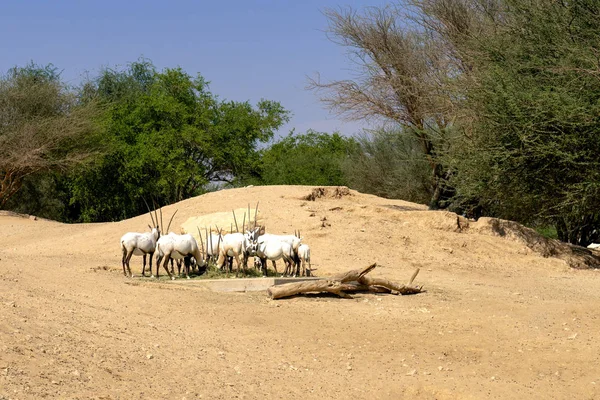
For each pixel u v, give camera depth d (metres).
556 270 21.97
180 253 16.36
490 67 23.84
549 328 13.02
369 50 28.80
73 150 41.47
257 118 51.97
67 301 12.64
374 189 46.59
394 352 11.56
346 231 22.33
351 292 15.59
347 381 10.09
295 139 69.19
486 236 24.00
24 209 53.16
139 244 16.39
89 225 31.56
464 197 27.58
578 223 36.66
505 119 22.66
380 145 46.41
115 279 15.77
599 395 9.91
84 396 7.90
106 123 47.19
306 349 11.50
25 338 9.48
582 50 21.75
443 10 28.28
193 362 10.08
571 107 21.27
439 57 28.19
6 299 11.79
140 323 11.88
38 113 41.00
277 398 9.08
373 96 28.80
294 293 14.78
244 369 10.12
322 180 54.66
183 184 47.47
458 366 11.00
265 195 25.48
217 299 14.44
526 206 26.14
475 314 13.90
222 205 24.84
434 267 20.33
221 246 18.03
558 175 23.30
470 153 23.91
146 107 49.31
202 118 48.62
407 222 23.98
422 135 28.94
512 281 19.09
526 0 24.16
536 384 10.29
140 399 8.20
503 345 12.00
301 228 22.16
